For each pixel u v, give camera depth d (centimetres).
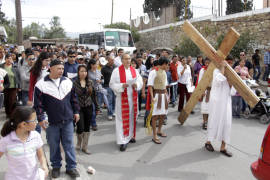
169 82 834
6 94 665
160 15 2308
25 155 270
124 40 1948
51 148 386
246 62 1030
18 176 270
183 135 620
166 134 626
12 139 265
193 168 446
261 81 1280
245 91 469
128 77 532
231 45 468
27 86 586
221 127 496
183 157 493
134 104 546
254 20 1368
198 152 518
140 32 2536
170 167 450
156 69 565
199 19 1708
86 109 491
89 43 2186
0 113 761
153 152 517
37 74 473
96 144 557
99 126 687
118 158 486
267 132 317
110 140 582
